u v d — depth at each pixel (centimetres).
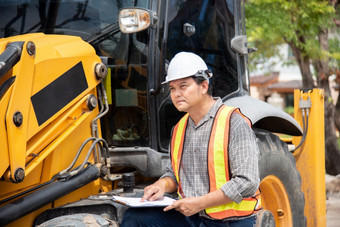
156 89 305
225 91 366
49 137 260
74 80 273
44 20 331
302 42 1203
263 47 1541
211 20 358
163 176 277
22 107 235
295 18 1124
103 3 321
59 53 267
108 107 303
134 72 308
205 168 249
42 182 266
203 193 250
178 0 331
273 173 341
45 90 254
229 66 371
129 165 306
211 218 253
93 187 299
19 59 237
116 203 269
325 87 1219
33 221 262
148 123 307
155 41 306
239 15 386
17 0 337
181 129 262
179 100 251
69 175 267
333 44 1287
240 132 242
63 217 250
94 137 291
